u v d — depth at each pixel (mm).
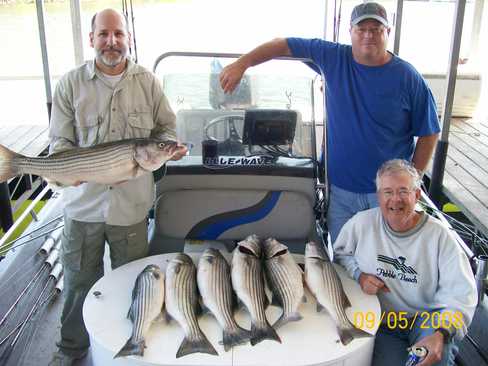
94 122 2424
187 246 2766
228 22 9477
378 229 2303
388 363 2191
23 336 2885
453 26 3986
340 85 2908
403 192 2137
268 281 2248
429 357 1965
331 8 4930
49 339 2869
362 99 2867
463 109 7277
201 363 1806
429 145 3008
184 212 2816
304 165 2910
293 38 3014
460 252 2162
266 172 2871
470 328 2805
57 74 7531
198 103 3033
